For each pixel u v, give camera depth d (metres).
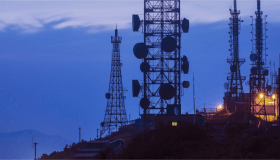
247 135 191.88
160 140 196.00
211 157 169.62
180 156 175.25
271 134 195.25
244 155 169.12
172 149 181.75
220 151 176.00
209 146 184.50
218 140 192.75
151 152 184.12
